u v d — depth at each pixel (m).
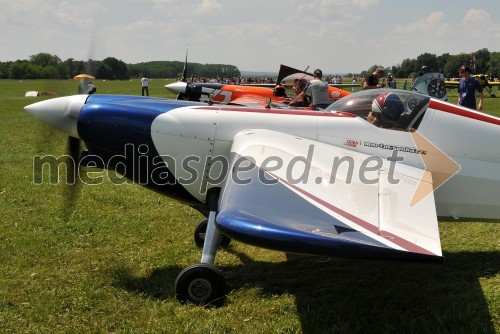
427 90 13.03
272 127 4.99
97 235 6.14
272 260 5.43
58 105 5.30
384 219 3.77
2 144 13.34
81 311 4.17
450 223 6.59
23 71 118.19
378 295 4.44
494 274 4.88
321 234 3.47
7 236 6.02
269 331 3.83
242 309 4.18
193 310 4.14
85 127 5.16
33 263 5.22
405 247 3.38
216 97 16.30
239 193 3.92
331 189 4.08
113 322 3.98
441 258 3.32
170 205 7.50
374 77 11.59
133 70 154.75
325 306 4.22
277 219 3.62
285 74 15.71
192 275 4.27
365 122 5.00
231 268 5.23
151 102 5.39
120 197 7.82
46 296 4.39
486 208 5.08
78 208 7.22
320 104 10.57
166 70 159.38
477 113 5.08
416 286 4.64
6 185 8.56
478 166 4.99
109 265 5.20
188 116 5.11
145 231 6.32
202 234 5.81
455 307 4.17
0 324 3.95
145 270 5.09
